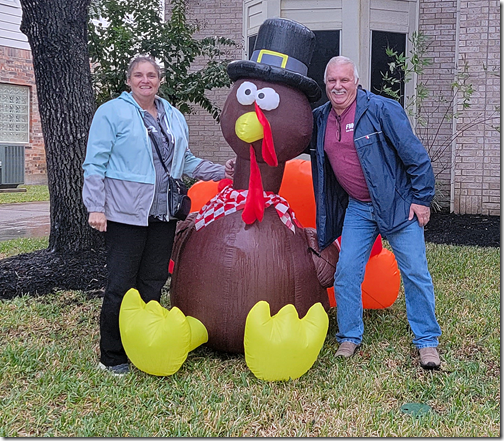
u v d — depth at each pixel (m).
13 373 3.52
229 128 3.60
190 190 4.59
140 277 3.71
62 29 6.04
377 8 9.23
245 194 3.66
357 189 3.78
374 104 3.61
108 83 9.12
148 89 3.41
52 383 3.40
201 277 3.56
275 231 3.59
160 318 3.35
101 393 3.27
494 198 9.49
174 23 9.36
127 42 8.75
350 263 3.79
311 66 9.33
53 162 6.33
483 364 3.74
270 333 3.26
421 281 3.74
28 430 2.92
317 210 3.85
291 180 4.29
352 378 3.50
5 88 16.66
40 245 7.63
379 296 4.41
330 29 9.16
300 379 3.47
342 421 3.00
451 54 9.73
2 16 16.06
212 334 3.59
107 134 3.34
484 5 9.13
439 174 10.05
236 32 10.83
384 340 4.18
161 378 3.45
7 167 16.33
